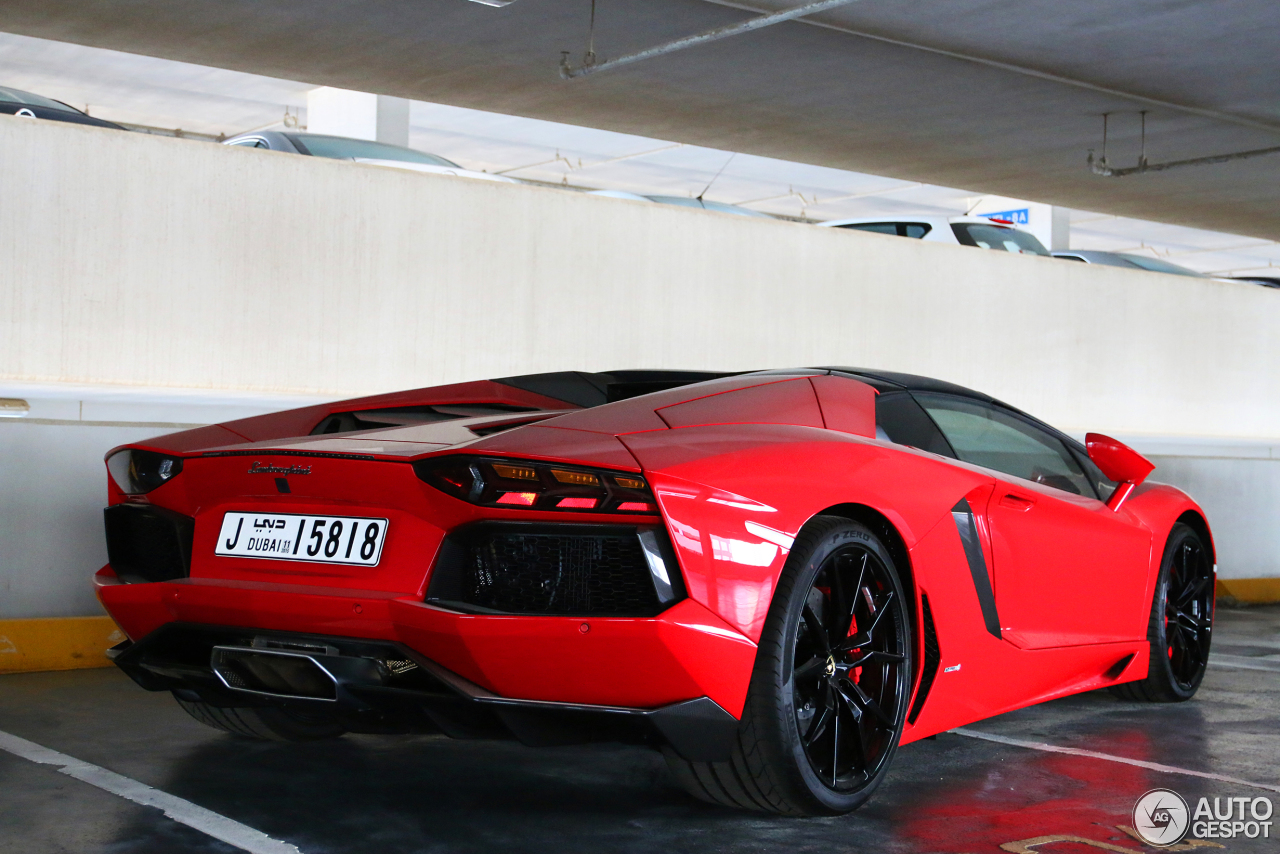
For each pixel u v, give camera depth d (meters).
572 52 10.01
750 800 2.23
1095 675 3.27
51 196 5.71
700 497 2.08
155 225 5.96
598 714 2.05
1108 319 9.70
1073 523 3.04
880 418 2.69
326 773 2.60
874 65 10.16
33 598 3.80
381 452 2.19
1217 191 15.13
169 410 4.05
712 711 2.06
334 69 10.59
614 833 2.21
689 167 21.92
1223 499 6.50
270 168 6.23
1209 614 3.72
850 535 2.30
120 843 2.07
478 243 6.82
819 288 8.13
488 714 2.09
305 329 6.34
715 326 7.68
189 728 3.00
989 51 9.73
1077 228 26.67
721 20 9.17
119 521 2.62
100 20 9.29
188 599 2.30
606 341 7.27
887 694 2.42
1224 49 9.63
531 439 2.14
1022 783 2.62
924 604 2.51
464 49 9.98
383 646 2.12
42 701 3.27
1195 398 10.27
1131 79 10.48
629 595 2.04
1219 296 10.42
